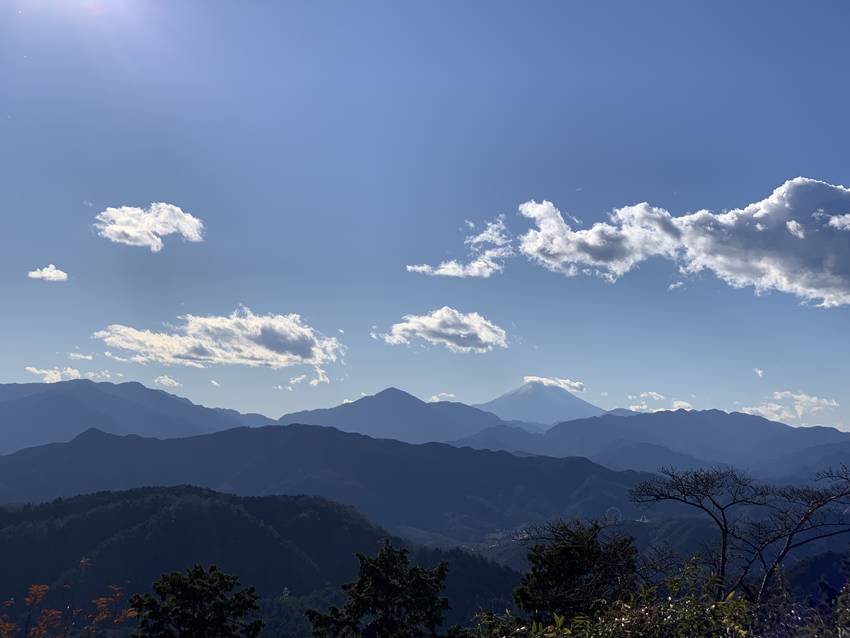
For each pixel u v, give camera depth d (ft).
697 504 59.21
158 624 95.45
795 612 18.78
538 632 21.66
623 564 60.85
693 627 19.06
